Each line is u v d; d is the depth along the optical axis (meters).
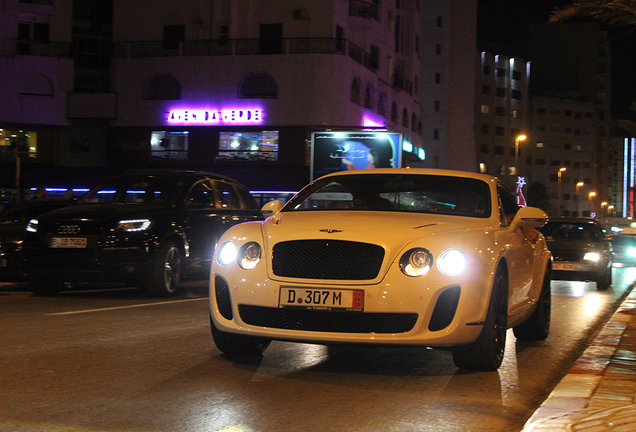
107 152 44.88
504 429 4.05
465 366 5.62
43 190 17.58
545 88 130.00
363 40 47.28
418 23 60.62
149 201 11.48
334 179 6.94
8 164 43.44
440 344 5.13
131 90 44.50
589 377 5.42
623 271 30.02
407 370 5.65
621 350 6.81
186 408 4.32
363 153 27.73
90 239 10.38
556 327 8.98
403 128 56.16
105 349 6.22
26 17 44.09
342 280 5.16
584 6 6.70
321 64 41.97
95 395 4.61
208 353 6.10
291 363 5.77
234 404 4.45
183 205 11.55
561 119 125.62
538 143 124.50
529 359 6.48
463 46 82.81
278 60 42.44
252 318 5.43
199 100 43.53
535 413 4.27
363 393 4.83
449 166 81.75
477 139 107.00
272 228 5.61
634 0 6.48
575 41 129.88
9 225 12.79
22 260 10.67
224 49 43.50
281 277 5.29
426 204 6.34
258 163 42.94
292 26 42.75
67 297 10.95
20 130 44.22
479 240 5.47
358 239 5.22
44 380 5.02
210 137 43.59
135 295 11.30
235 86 42.97
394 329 5.14
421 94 82.12
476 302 5.23
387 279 5.11
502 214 6.39
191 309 9.27
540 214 6.41
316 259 5.25
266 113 42.56
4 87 43.12
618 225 85.56
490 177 6.82
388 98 51.38
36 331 7.19
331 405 4.48
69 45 45.09
